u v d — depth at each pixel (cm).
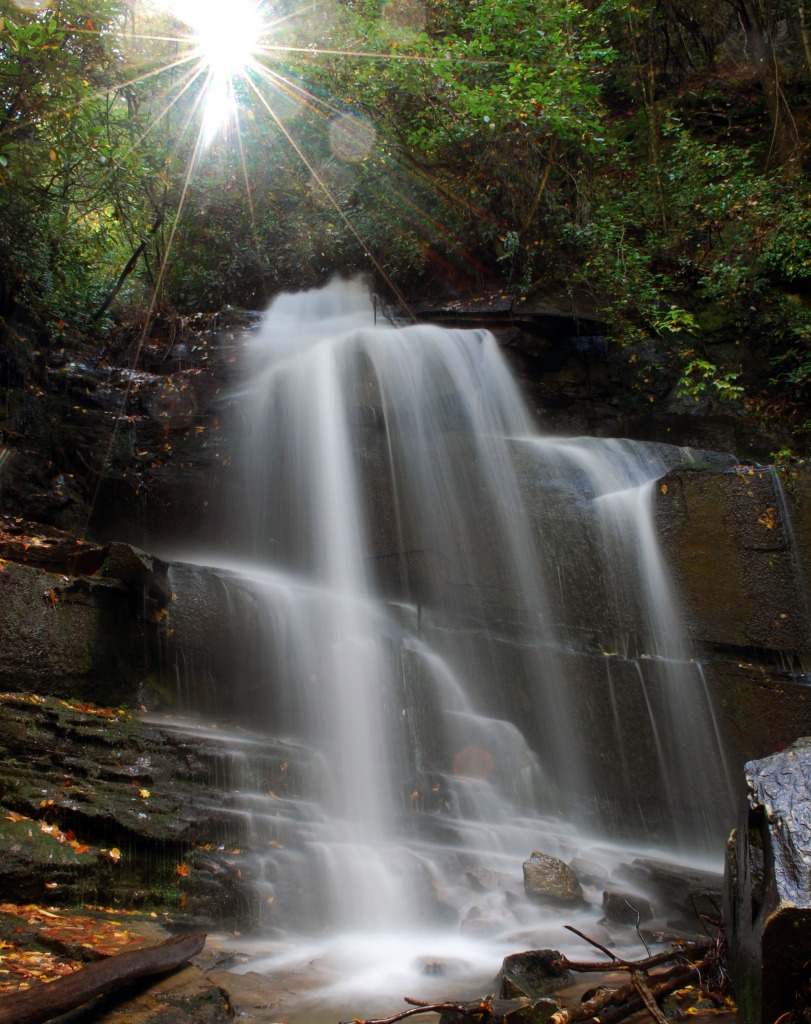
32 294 1166
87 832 527
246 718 786
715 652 846
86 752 600
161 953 385
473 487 970
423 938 525
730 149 1506
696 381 1240
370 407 1026
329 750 731
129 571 745
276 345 1161
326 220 1462
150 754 620
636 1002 371
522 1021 349
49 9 857
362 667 791
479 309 1244
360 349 1058
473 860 626
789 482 831
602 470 975
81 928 438
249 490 1027
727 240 1320
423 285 1409
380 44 1369
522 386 1223
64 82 878
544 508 938
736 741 811
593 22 1516
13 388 965
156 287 1354
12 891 469
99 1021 334
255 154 1501
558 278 1302
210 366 1139
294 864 560
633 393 1248
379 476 1003
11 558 769
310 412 1037
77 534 962
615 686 860
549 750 864
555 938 511
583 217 1330
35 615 681
